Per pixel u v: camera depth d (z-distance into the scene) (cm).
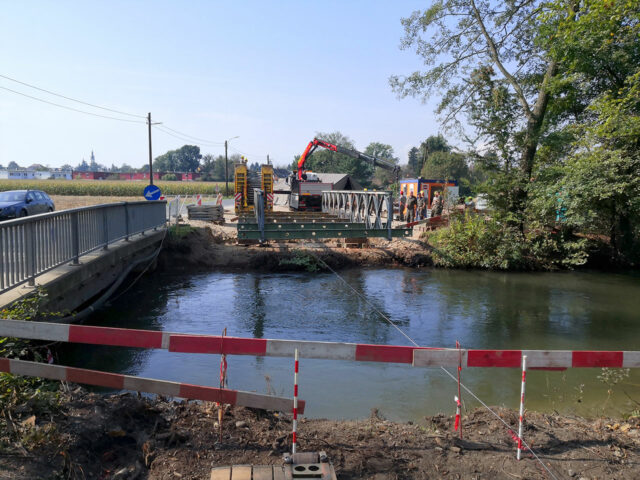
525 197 1831
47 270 696
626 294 1317
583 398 624
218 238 1841
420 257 1731
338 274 1537
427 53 2031
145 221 1414
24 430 370
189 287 1296
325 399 603
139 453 376
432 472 369
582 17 1534
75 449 364
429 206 3061
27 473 322
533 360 411
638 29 1553
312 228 1745
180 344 395
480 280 1506
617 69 1764
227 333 891
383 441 419
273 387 641
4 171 12612
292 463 363
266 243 1789
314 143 3045
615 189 1570
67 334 393
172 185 7725
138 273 1374
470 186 1897
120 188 6512
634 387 666
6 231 573
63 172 12988
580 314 1091
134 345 394
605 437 438
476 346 851
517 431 447
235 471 347
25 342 504
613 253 1852
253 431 423
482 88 1859
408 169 11088
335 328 941
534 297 1266
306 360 758
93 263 882
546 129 1920
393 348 399
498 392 643
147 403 460
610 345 870
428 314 1070
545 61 1900
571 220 1661
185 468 355
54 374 411
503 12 1919
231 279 1421
